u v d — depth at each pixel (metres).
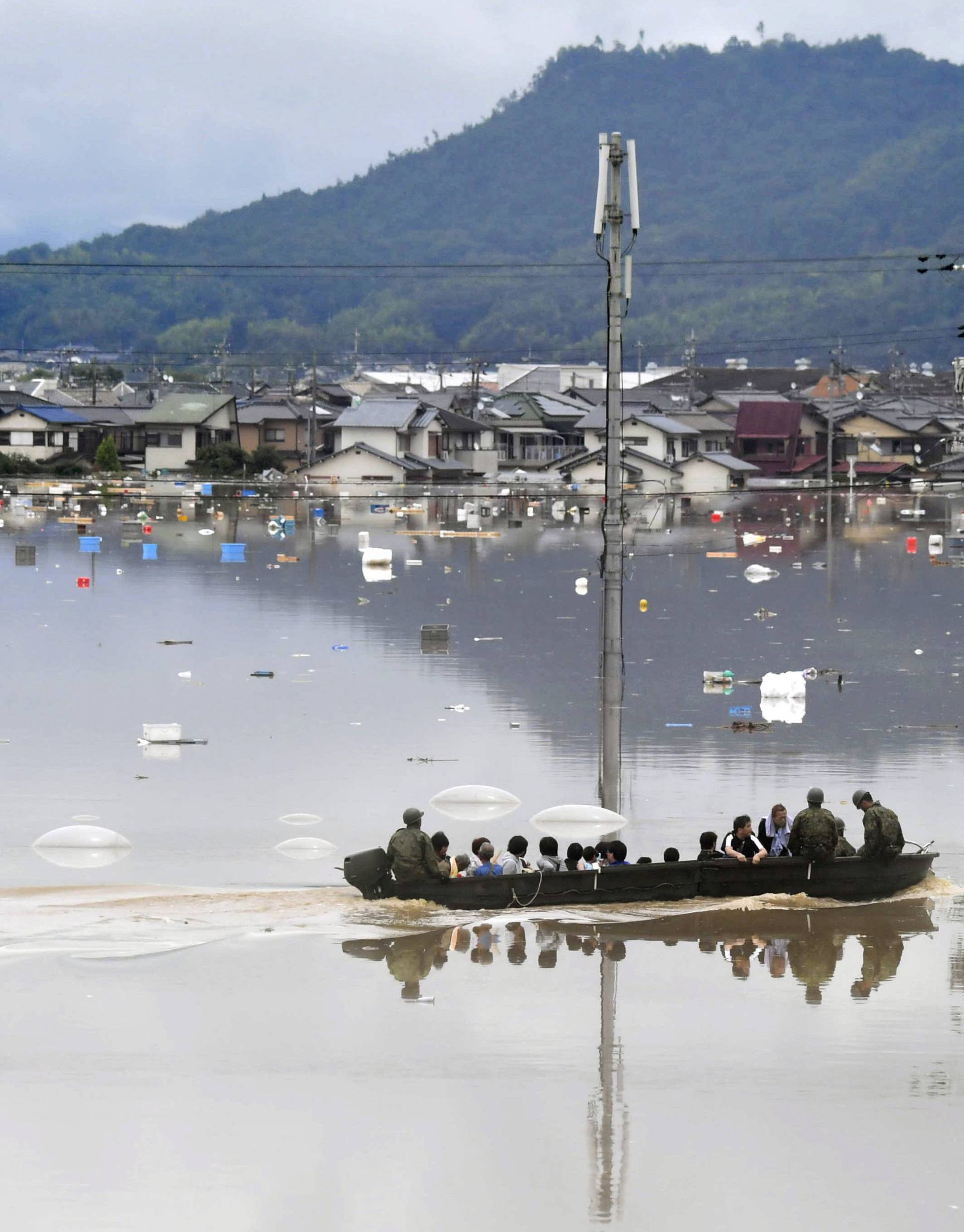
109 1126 38.66
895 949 53.56
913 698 99.12
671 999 48.34
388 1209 34.78
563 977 50.34
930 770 79.56
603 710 67.44
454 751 83.44
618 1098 40.81
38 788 74.88
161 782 76.38
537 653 116.62
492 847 59.03
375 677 105.56
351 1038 44.75
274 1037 44.66
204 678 104.94
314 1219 34.22
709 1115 39.81
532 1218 34.44
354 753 82.88
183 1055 43.25
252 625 130.25
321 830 67.69
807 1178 36.41
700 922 56.41
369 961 51.59
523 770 79.19
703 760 81.50
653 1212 34.84
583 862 59.47
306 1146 37.72
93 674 105.94
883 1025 46.22
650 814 70.38
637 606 144.00
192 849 64.50
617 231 64.81
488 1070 42.56
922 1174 36.62
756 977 50.62
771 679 98.94
